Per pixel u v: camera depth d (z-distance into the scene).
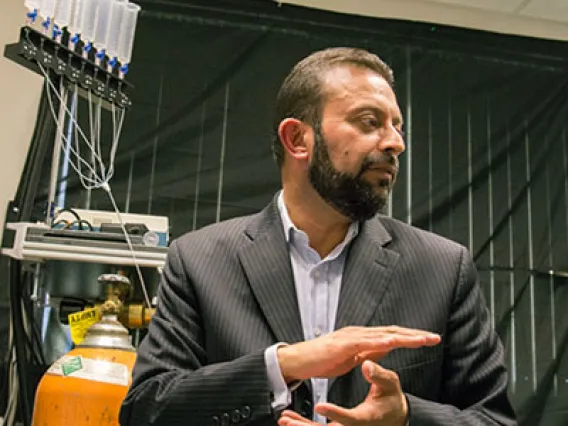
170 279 1.12
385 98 1.08
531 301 2.49
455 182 2.58
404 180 2.55
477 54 2.76
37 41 1.77
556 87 2.78
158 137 2.40
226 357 1.01
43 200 2.17
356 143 1.05
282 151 1.17
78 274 1.74
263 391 0.89
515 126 2.70
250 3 2.62
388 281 1.07
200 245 1.15
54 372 1.42
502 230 2.56
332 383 0.99
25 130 2.08
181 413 0.92
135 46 2.48
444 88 2.70
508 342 2.44
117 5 1.95
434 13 2.78
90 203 2.26
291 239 1.14
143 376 1.01
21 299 1.75
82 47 2.00
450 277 1.10
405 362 1.01
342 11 2.70
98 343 1.48
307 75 1.14
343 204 1.07
